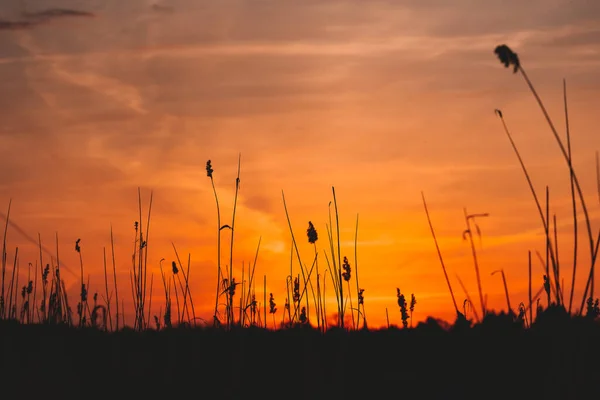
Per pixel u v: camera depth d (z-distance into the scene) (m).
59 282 7.52
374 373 6.10
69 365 6.71
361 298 7.25
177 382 6.29
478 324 5.89
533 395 5.13
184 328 7.64
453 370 5.75
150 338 7.51
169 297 7.45
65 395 6.14
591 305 5.49
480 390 5.37
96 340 7.28
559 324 4.96
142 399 6.03
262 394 6.02
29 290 8.27
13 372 6.54
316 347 6.80
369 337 6.97
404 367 6.11
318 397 5.77
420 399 5.48
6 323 7.93
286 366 6.50
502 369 5.47
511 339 5.71
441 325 6.79
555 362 4.95
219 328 7.52
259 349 6.99
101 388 6.26
